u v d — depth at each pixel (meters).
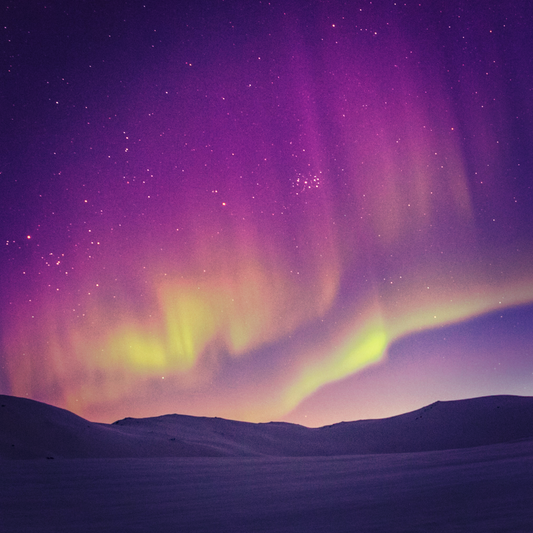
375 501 9.93
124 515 10.12
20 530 8.72
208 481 16.55
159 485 15.55
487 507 8.07
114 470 20.48
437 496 9.76
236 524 8.48
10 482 16.23
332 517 8.49
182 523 8.87
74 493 13.73
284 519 8.68
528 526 6.38
